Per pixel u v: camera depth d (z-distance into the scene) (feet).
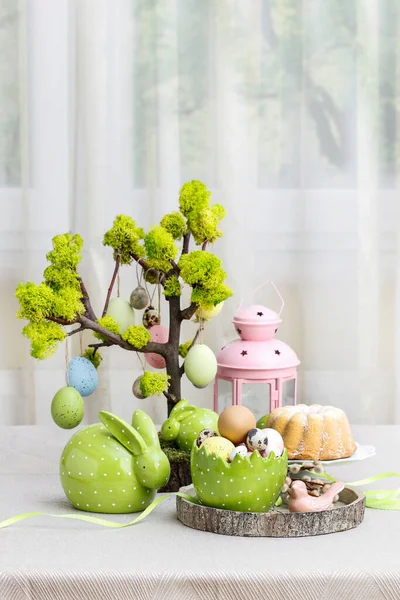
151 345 5.08
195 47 8.80
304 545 3.85
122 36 8.72
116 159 8.76
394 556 3.69
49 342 4.80
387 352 9.06
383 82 8.87
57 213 8.80
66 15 8.74
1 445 5.91
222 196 8.82
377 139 8.87
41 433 6.31
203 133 8.85
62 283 4.90
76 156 8.76
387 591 3.49
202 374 5.09
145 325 5.41
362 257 8.87
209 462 4.12
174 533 4.05
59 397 5.04
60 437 6.17
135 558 3.68
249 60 8.80
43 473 5.20
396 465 5.32
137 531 4.09
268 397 5.57
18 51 8.76
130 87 8.76
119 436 4.42
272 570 3.51
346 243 8.91
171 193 8.80
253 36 8.80
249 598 3.47
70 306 4.79
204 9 8.78
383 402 9.09
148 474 4.36
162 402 8.85
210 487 4.13
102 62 8.69
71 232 8.80
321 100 8.87
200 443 4.40
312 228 8.90
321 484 4.39
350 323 8.95
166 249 4.98
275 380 5.30
